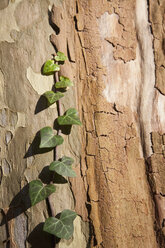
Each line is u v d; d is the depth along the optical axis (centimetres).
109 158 56
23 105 56
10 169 55
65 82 56
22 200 54
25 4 58
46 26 58
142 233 55
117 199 55
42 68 56
